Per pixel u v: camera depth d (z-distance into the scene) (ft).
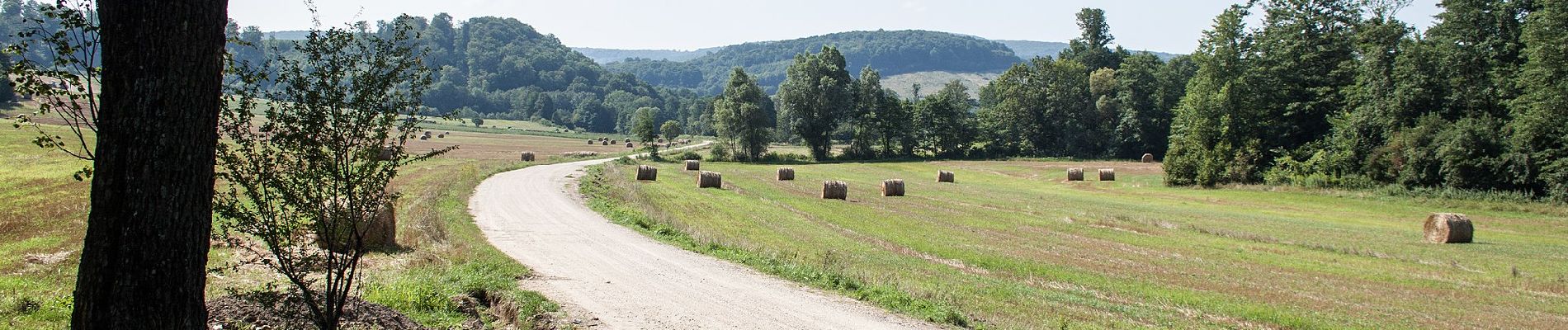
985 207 121.70
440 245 62.85
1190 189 177.58
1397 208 135.13
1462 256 77.66
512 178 156.66
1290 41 206.59
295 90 23.70
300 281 24.79
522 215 92.22
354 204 24.84
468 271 49.75
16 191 91.35
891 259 67.21
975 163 284.41
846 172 241.35
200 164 19.98
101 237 18.93
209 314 28.73
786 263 58.39
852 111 331.16
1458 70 162.50
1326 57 205.77
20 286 37.29
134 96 18.70
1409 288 58.03
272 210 23.91
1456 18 162.81
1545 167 132.36
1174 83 290.15
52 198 83.35
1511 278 62.80
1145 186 186.70
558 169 194.08
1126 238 84.84
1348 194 148.87
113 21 18.83
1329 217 124.47
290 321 29.09
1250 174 182.19
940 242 79.82
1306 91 205.57
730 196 134.10
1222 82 210.38
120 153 18.79
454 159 238.89
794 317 41.57
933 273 59.67
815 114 319.68
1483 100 157.99
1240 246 80.33
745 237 80.23
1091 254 72.84
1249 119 205.98
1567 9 133.28
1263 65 210.38
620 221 86.63
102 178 18.90
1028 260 68.08
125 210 18.76
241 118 23.04
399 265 51.11
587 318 39.78
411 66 25.16
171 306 19.52
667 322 39.75
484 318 39.17
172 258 19.44
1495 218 119.85
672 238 73.61
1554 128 132.77
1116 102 303.27
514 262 56.13
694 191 143.02
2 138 160.97
